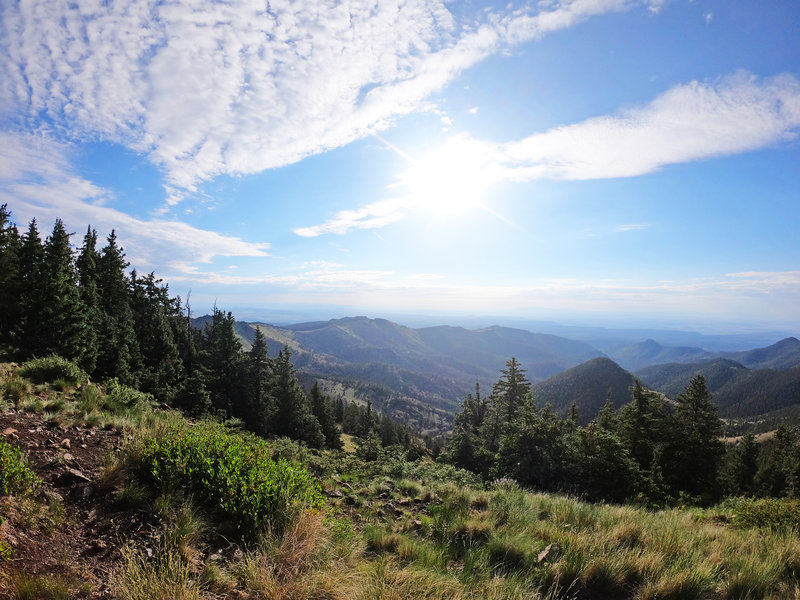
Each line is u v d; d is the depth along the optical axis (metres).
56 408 7.61
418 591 3.72
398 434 83.31
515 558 5.05
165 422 7.68
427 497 8.10
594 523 6.57
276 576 3.63
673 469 27.33
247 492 4.77
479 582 4.21
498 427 31.50
